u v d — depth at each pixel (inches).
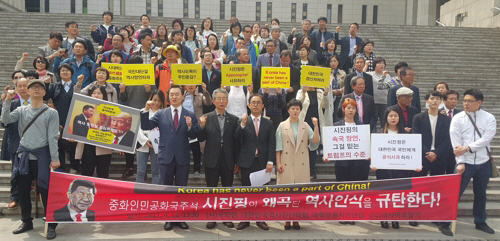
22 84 239.1
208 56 306.5
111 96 277.0
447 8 861.8
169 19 678.5
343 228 238.5
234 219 225.1
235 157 243.3
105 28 431.8
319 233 229.0
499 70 517.7
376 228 239.5
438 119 249.6
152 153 260.5
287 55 299.7
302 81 272.5
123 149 236.8
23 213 224.7
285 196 225.6
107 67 276.1
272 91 289.4
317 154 326.6
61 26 587.2
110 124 235.9
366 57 374.9
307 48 330.3
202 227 235.8
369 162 246.1
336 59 337.4
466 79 488.7
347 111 243.8
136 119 239.1
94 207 218.2
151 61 323.3
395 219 225.8
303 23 418.9
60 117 269.6
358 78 279.7
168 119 232.8
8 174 284.2
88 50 360.2
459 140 235.6
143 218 221.3
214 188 223.5
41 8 1332.4
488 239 223.3
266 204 225.0
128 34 384.2
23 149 217.6
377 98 317.7
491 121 231.3
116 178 285.9
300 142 237.8
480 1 732.0
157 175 261.9
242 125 232.5
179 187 222.7
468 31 649.6
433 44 600.4
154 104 259.9
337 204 225.9
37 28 569.6
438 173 249.9
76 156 250.2
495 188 296.2
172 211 222.8
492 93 455.8
